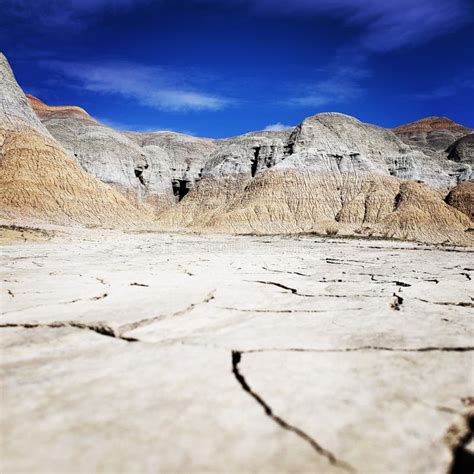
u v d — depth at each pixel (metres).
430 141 123.12
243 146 76.00
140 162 79.69
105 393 2.21
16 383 2.34
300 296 5.32
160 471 1.52
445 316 4.20
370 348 3.06
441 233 48.97
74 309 4.28
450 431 1.86
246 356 2.85
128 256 12.28
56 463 1.56
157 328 3.62
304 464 1.57
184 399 2.13
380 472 1.54
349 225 54.97
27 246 16.50
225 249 16.86
